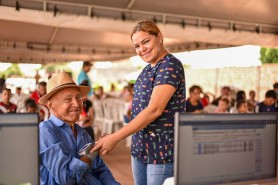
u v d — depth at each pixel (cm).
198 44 724
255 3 450
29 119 136
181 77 186
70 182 170
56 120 184
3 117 132
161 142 188
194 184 142
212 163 145
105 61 1002
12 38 738
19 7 397
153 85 187
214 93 1137
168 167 190
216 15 484
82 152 173
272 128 159
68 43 814
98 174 200
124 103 795
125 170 512
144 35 184
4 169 132
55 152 169
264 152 158
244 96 713
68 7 421
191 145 140
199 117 141
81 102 190
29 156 136
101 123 901
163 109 179
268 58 1025
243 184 153
